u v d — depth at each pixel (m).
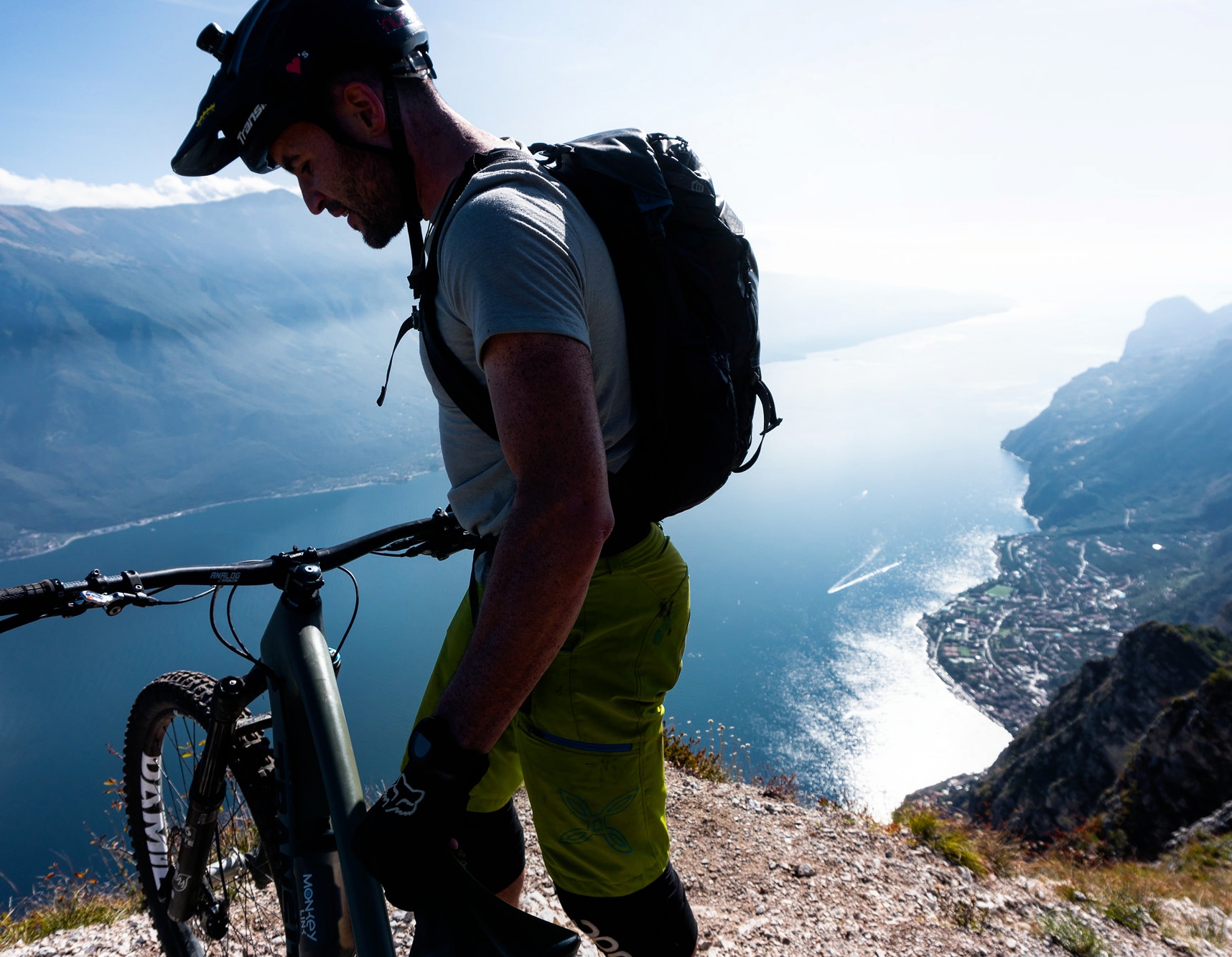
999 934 3.89
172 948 2.23
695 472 1.36
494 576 0.99
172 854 2.20
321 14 1.23
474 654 1.00
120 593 1.52
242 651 1.64
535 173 1.18
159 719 2.07
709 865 4.12
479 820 1.90
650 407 1.33
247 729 1.69
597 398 1.30
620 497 1.40
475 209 1.07
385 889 1.05
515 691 1.00
